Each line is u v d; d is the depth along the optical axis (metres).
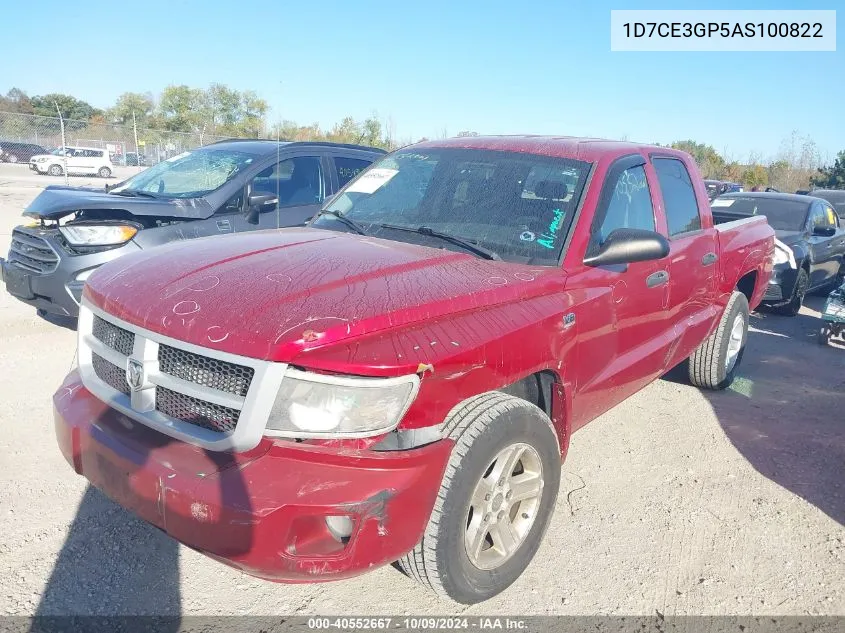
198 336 2.41
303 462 2.31
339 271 2.82
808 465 4.42
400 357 2.40
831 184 34.94
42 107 58.69
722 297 5.27
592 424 4.94
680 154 4.86
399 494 2.36
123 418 2.70
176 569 3.04
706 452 4.54
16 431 4.22
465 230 3.58
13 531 3.21
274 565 2.27
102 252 5.71
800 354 7.31
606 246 3.35
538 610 2.89
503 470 2.80
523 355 2.86
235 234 3.69
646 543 3.43
